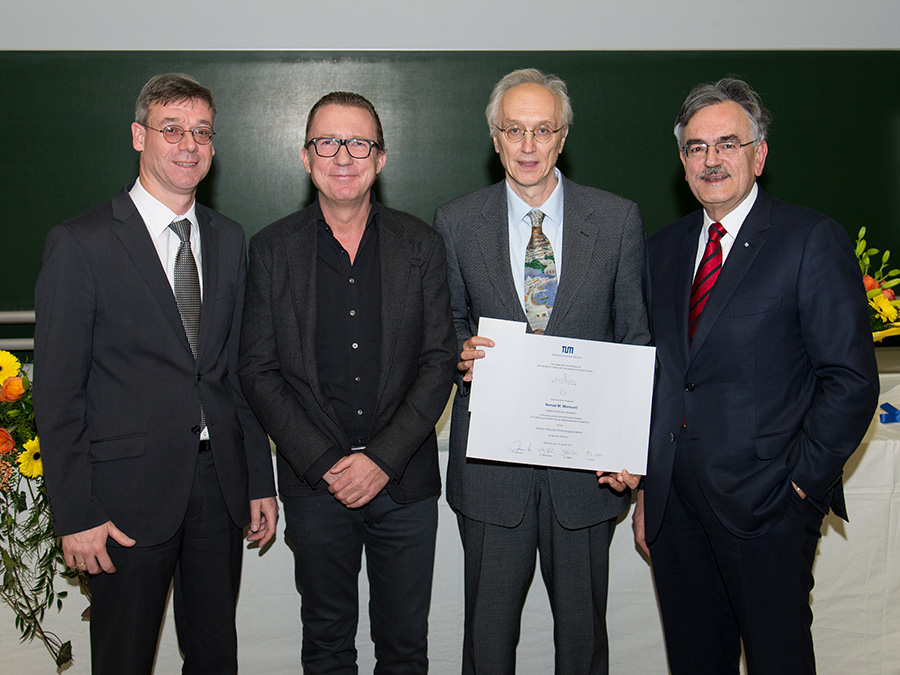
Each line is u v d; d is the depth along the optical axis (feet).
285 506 5.44
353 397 5.27
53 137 8.85
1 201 8.91
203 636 5.33
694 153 5.06
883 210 9.64
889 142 9.55
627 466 5.24
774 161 9.53
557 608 5.49
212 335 5.11
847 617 6.38
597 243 5.39
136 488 4.82
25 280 9.05
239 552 5.49
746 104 5.05
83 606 5.94
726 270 5.02
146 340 4.84
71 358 4.66
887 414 6.68
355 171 5.08
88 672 6.02
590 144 9.36
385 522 5.42
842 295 4.72
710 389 5.04
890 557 6.32
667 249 5.57
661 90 9.30
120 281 4.79
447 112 9.15
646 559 6.42
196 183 5.05
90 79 8.78
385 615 5.52
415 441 5.18
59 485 4.61
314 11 8.89
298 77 8.96
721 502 4.95
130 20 8.73
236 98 8.94
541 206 5.46
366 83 9.04
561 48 9.16
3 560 5.66
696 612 5.47
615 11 9.14
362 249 5.40
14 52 8.67
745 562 4.98
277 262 5.37
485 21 9.06
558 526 5.44
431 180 9.27
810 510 5.07
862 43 9.37
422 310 5.43
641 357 5.22
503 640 5.49
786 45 9.32
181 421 4.93
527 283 5.45
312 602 5.45
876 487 6.27
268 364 5.35
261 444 5.63
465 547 5.69
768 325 4.87
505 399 5.23
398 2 8.94
